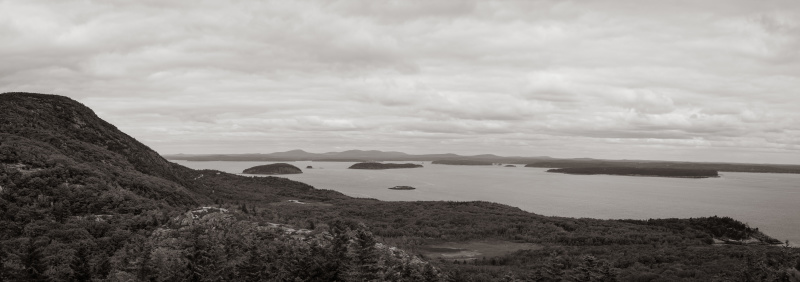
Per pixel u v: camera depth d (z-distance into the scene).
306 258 31.48
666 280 42.38
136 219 43.09
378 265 31.70
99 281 31.84
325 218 85.25
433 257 63.19
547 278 40.75
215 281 30.28
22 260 32.53
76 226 40.00
